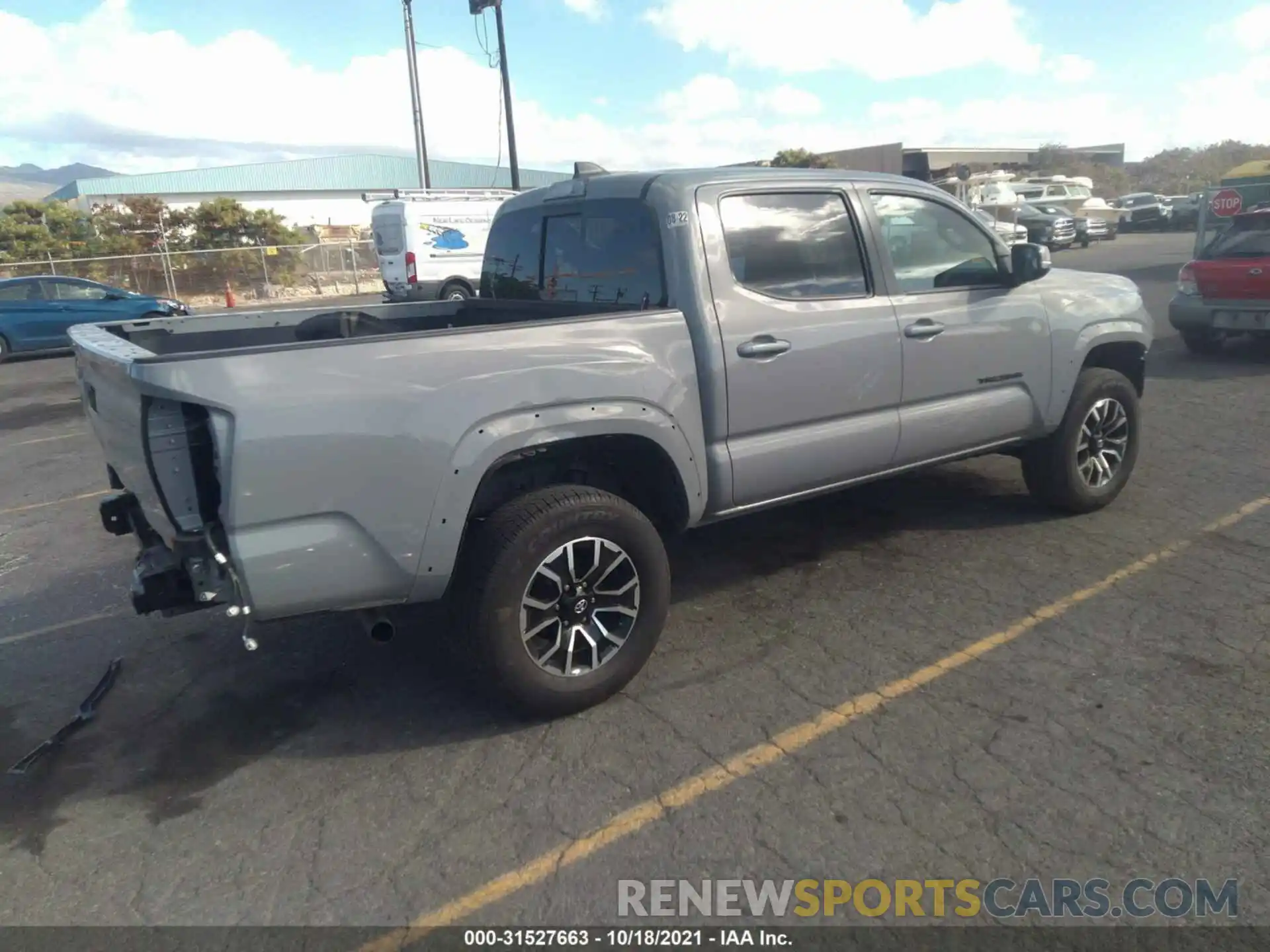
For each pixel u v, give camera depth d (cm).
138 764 351
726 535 553
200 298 3042
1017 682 375
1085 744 331
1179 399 854
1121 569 477
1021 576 474
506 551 334
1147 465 654
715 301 388
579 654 368
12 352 1661
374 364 307
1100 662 387
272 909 272
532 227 470
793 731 349
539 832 300
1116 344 554
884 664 395
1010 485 620
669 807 309
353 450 304
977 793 308
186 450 293
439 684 398
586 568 359
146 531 381
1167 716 346
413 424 313
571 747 346
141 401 286
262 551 296
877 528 552
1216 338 1057
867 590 468
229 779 338
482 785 325
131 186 5044
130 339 434
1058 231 2827
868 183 449
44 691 414
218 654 439
